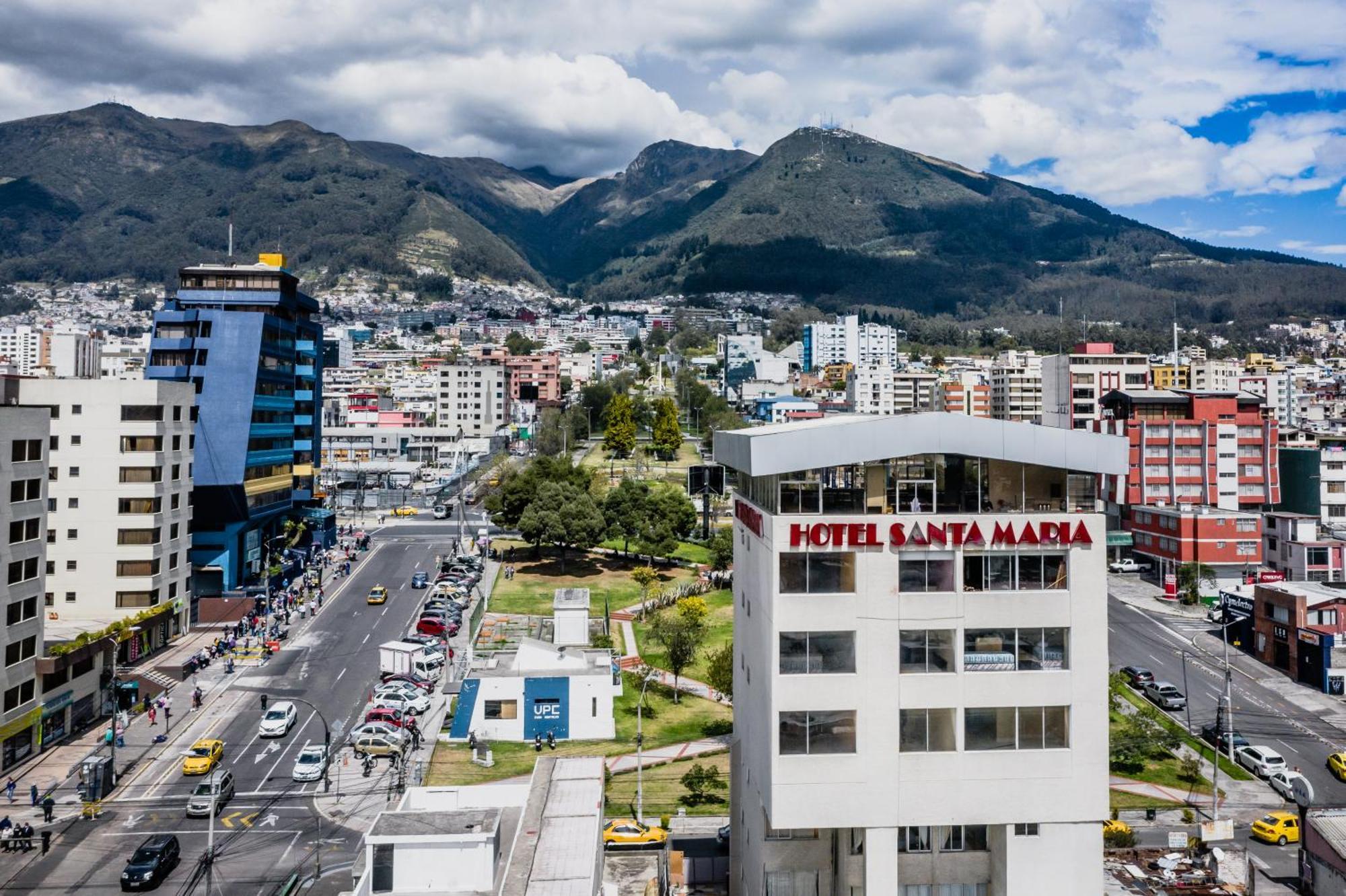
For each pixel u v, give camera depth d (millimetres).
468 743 83875
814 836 48688
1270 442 162625
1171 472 160750
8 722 76062
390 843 41375
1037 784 45125
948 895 46875
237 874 59188
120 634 93625
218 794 69000
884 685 44781
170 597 112875
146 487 108688
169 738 83562
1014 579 45719
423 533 179375
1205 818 72062
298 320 154000
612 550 160500
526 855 42375
